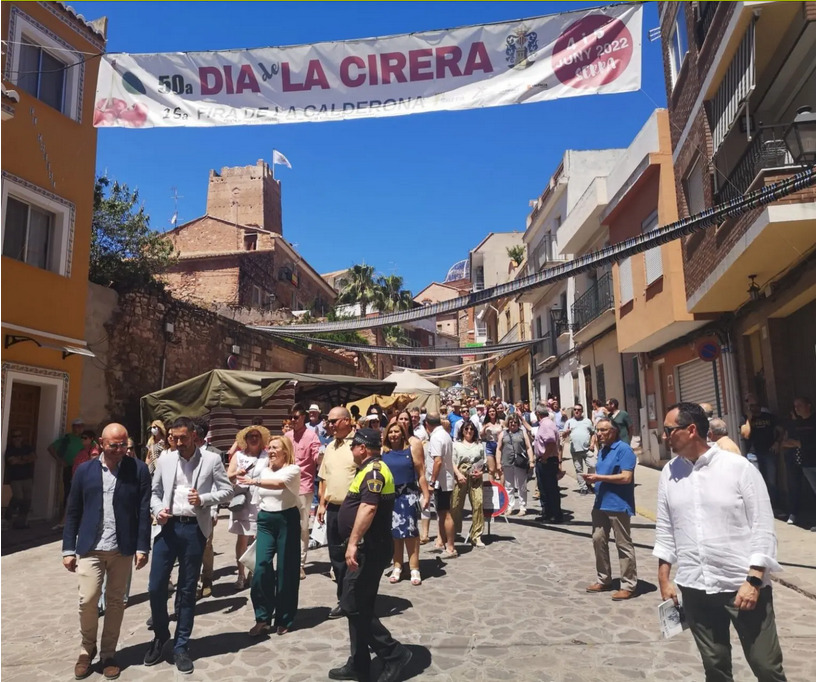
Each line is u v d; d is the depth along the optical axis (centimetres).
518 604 580
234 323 1700
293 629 524
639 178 1380
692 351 1331
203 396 1049
